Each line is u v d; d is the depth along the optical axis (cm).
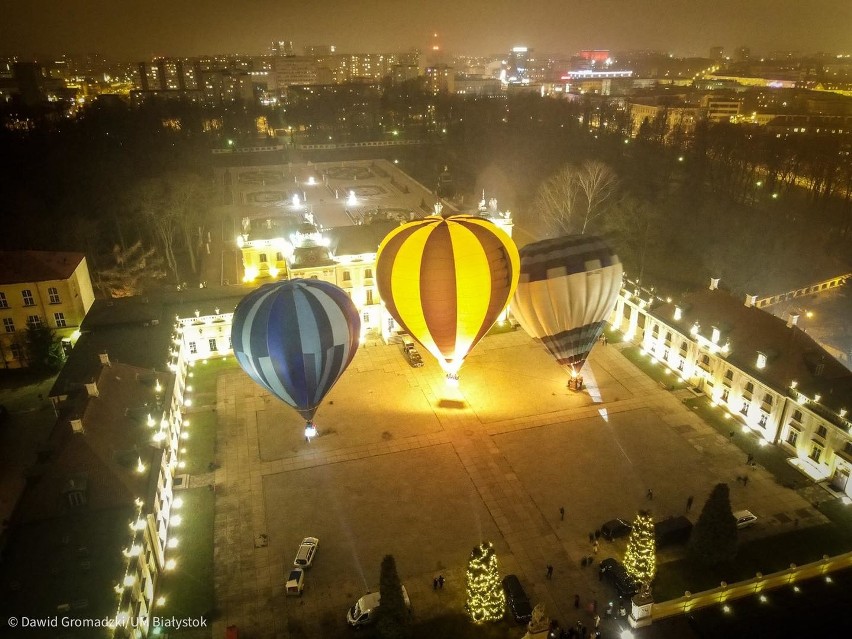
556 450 6638
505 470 6350
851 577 4438
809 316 9281
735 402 7162
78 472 4800
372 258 8819
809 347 6644
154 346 7238
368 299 9006
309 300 5956
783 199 14650
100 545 4406
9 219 11569
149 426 5709
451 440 6831
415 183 18500
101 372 5978
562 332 6962
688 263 11456
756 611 4150
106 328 7544
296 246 9156
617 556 5275
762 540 5409
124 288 10294
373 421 7175
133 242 12306
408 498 5988
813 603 4222
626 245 11825
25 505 4588
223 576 5138
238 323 6056
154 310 8019
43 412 7362
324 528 5638
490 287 6544
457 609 4806
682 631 4009
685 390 7719
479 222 6744
